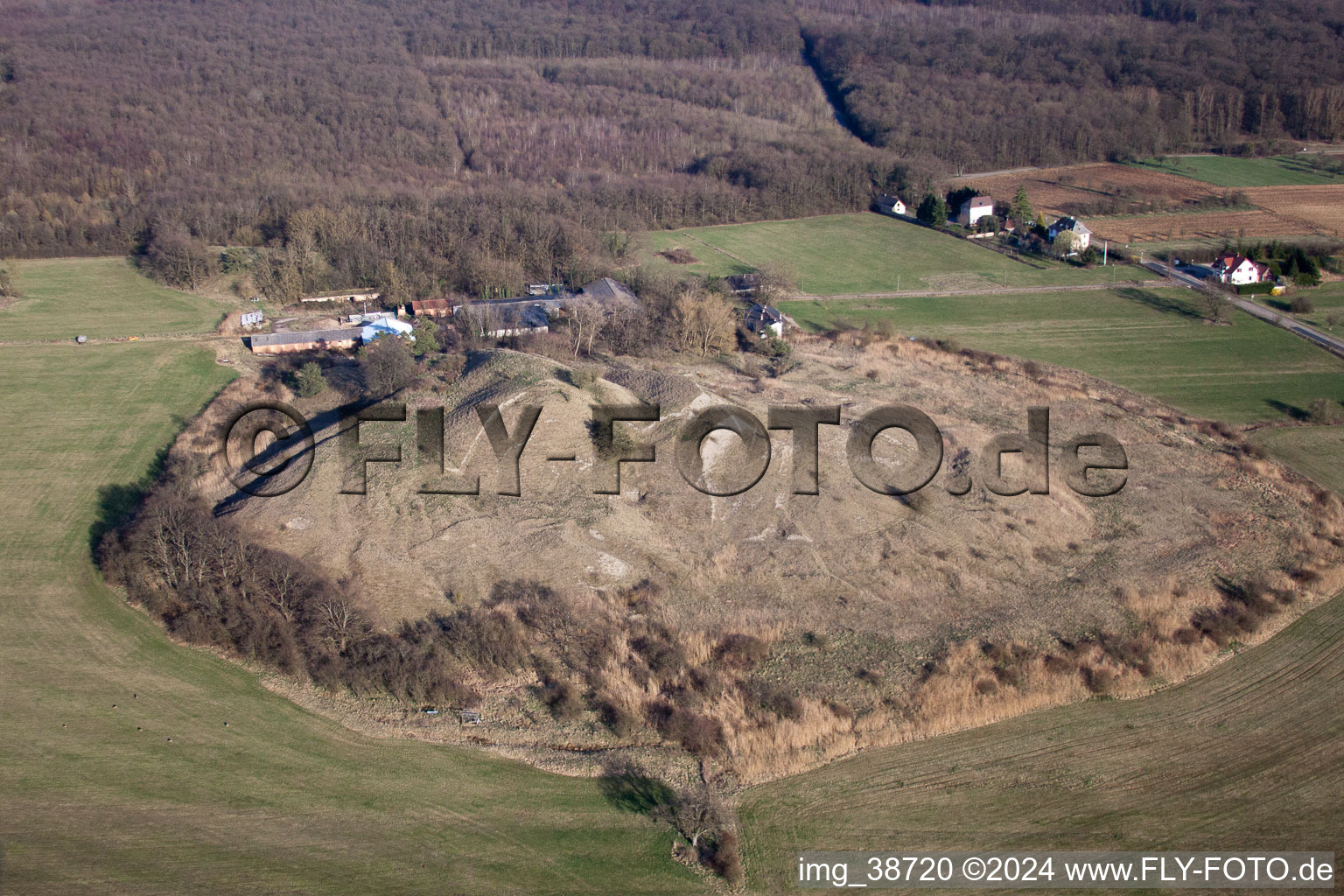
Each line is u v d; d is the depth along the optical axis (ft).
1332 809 178.19
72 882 157.48
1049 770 188.75
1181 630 228.84
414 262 485.97
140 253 524.52
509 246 514.68
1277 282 508.53
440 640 217.56
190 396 357.41
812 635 224.53
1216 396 379.14
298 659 211.82
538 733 197.36
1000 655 217.56
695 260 567.18
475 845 169.37
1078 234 572.51
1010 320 474.49
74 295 465.06
